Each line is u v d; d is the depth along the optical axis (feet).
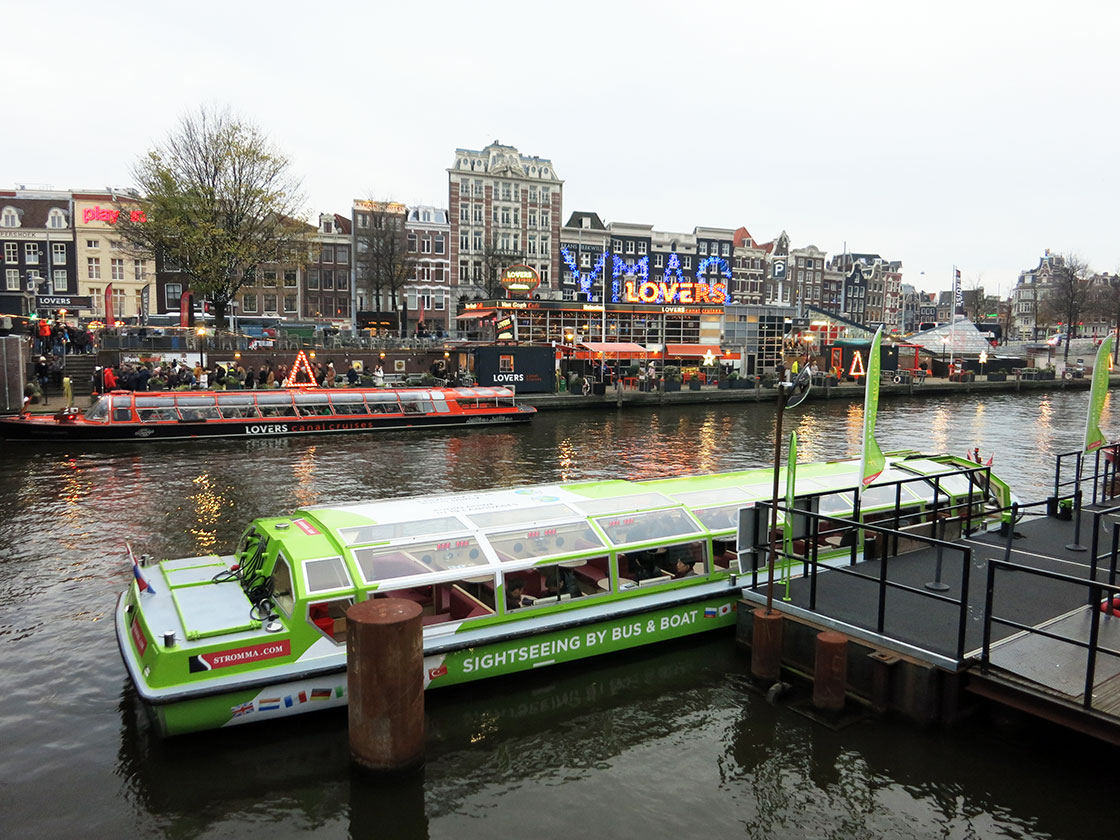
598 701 32.94
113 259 220.43
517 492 41.27
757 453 98.58
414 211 242.99
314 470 81.10
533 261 257.75
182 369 118.83
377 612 25.98
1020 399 191.31
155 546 52.42
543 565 34.71
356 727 26.25
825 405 165.89
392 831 24.67
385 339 161.58
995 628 32.17
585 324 177.78
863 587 37.60
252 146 147.54
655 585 37.47
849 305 362.33
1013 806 26.02
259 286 221.46
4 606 41.55
